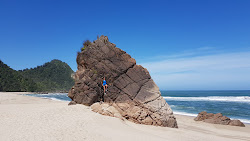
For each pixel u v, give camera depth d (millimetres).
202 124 18156
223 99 54656
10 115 12852
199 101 47875
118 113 14203
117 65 16625
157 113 14609
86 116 12680
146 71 16812
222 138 11992
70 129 9766
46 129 9609
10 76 106812
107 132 9844
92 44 17516
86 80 16453
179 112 26953
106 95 15438
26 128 9719
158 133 11844
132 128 11961
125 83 15875
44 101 31312
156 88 16031
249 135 14008
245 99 54281
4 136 8406
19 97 37906
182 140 10461
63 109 14320
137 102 14953
